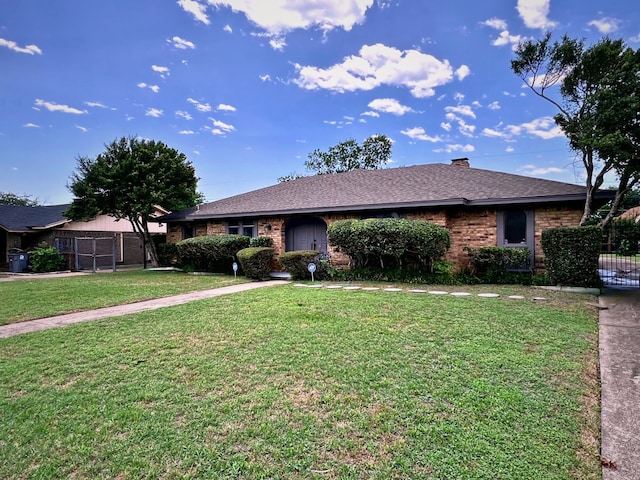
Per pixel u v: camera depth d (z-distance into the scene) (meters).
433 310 6.21
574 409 2.87
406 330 5.01
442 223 10.54
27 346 4.64
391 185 12.80
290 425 2.68
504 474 2.14
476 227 10.59
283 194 14.94
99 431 2.65
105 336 5.04
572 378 3.43
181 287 10.10
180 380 3.50
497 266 9.51
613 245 10.98
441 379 3.41
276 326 5.32
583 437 2.52
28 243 19.06
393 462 2.26
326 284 10.09
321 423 2.70
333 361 3.89
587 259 8.27
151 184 15.19
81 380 3.54
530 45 9.66
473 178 11.91
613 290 8.48
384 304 6.77
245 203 14.95
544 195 9.40
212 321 5.75
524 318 5.62
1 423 2.78
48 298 8.40
